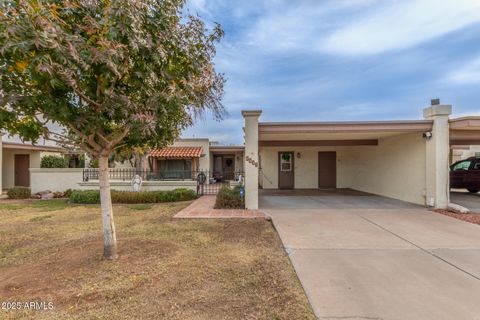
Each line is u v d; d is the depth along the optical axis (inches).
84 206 411.2
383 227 263.6
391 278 151.2
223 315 116.2
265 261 178.5
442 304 123.6
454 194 517.0
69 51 115.3
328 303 124.9
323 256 186.1
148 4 143.1
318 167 650.8
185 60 175.8
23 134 145.5
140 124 146.2
